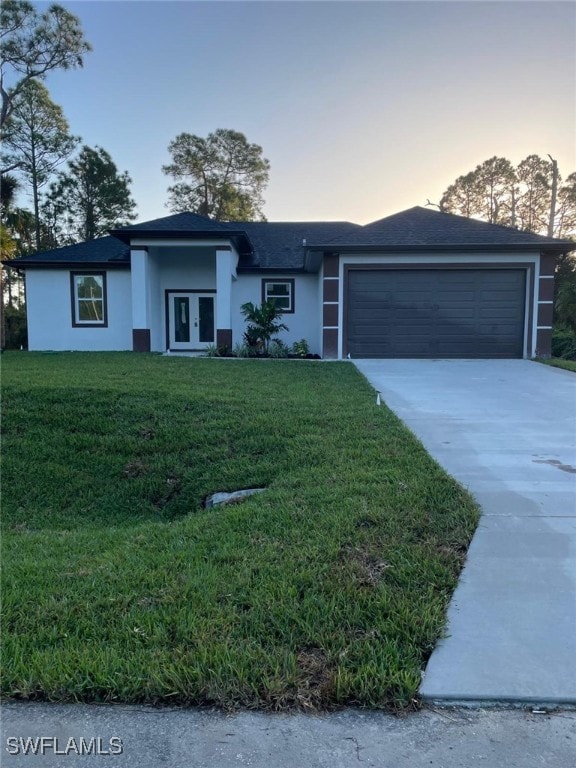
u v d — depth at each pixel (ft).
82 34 88.28
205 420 22.57
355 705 6.77
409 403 26.55
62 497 18.03
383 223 50.90
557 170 120.98
